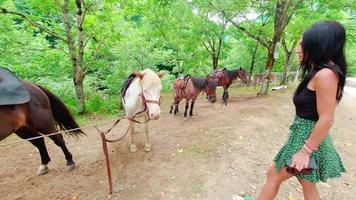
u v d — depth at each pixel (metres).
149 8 13.54
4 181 4.22
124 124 7.36
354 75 32.91
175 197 3.54
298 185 3.76
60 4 8.55
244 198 3.38
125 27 13.05
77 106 9.15
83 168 4.54
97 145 5.68
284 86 15.04
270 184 2.27
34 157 5.16
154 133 6.32
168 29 15.31
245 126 6.59
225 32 16.72
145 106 4.49
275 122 7.21
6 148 5.62
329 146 2.04
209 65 20.47
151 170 4.30
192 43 15.91
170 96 13.23
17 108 3.51
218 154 4.79
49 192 3.84
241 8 10.95
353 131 6.86
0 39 8.61
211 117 7.83
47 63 10.05
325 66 1.75
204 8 11.52
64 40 8.64
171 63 19.25
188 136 5.93
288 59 16.06
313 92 1.86
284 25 10.74
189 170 4.21
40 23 8.92
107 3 9.05
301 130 1.98
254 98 11.46
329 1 9.88
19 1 9.73
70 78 11.32
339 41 1.75
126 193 3.70
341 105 10.79
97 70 13.26
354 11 10.96
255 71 24.61
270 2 10.97
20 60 9.62
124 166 4.52
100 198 3.62
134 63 15.18
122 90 5.00
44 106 3.98
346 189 3.78
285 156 2.07
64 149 4.39
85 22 9.17
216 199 3.48
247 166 4.36
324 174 2.00
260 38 11.62
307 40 1.81
